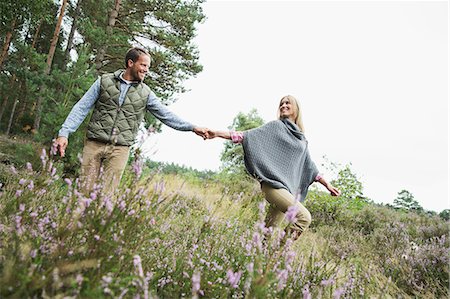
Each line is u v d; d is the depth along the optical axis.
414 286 3.72
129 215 1.85
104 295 1.46
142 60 3.09
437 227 7.73
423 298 3.46
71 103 5.39
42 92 5.82
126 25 12.12
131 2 12.67
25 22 12.24
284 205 3.29
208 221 2.76
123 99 3.06
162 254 2.30
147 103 3.26
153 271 2.07
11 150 6.86
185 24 12.48
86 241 1.75
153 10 12.41
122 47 12.27
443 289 3.56
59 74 5.73
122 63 13.35
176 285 2.00
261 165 3.40
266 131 3.54
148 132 1.96
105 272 1.56
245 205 5.16
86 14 15.66
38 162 4.63
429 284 3.64
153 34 12.43
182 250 2.42
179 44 12.41
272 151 3.47
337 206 9.33
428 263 4.04
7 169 4.03
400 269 4.04
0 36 15.91
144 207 1.89
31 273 1.41
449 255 4.09
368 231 9.02
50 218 2.04
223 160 16.17
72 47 16.59
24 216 1.86
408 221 10.05
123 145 3.08
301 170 3.71
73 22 16.27
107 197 1.85
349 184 9.66
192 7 12.68
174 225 3.02
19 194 1.99
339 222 8.96
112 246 1.68
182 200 4.52
